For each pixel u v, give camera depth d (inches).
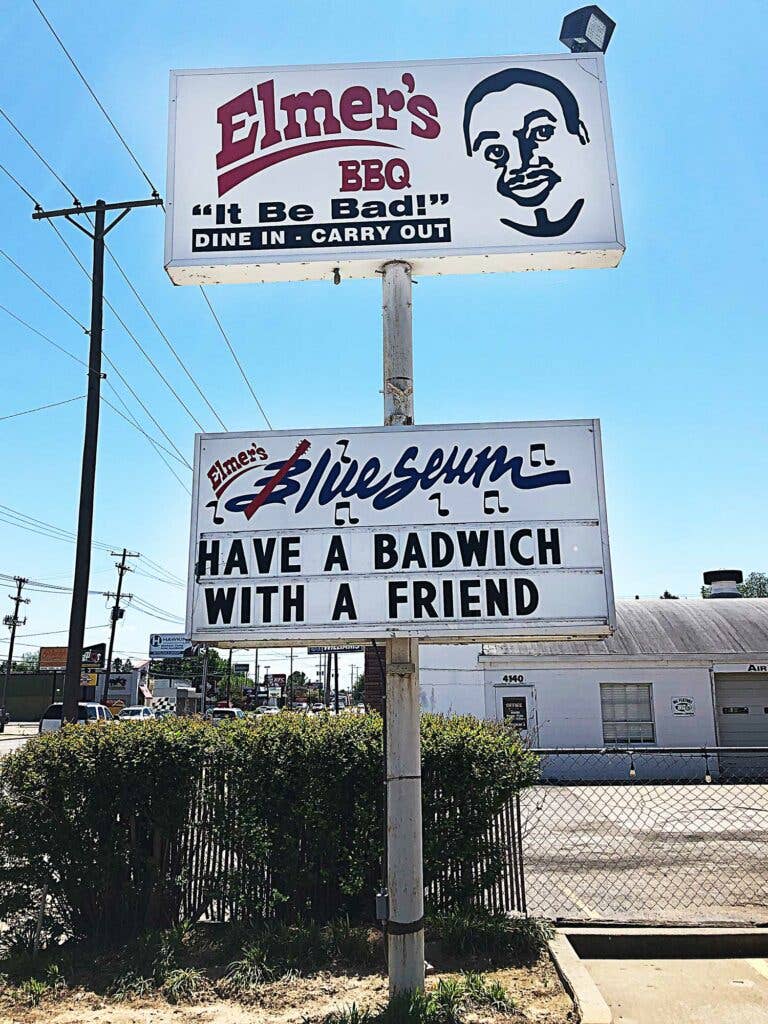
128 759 237.3
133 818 238.7
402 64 247.8
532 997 193.2
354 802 242.1
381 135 243.0
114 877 232.4
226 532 214.2
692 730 844.6
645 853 413.7
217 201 240.2
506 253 235.0
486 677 855.1
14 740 1440.7
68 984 205.0
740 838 457.7
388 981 197.8
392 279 233.9
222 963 215.2
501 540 209.5
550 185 240.2
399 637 205.5
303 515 213.9
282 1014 185.0
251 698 3063.5
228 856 240.8
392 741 196.4
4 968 213.6
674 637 890.7
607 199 239.1
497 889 251.4
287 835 237.5
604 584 206.1
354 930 225.0
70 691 570.3
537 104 246.2
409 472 214.4
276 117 245.3
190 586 212.1
